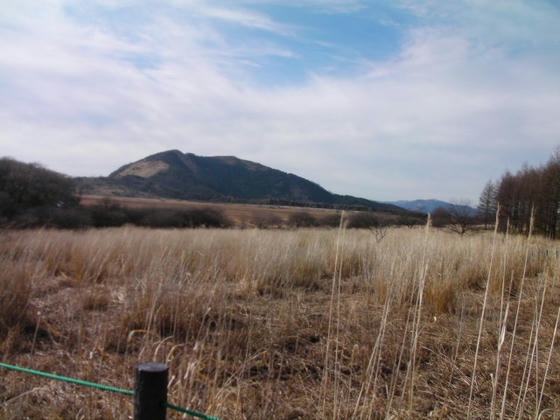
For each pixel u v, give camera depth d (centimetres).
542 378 319
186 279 502
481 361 349
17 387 288
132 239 891
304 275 696
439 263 583
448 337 397
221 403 245
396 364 343
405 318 440
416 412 273
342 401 275
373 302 520
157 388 153
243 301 518
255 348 361
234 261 720
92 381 296
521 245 752
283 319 434
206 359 317
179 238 983
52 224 2114
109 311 456
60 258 750
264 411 246
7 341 345
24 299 418
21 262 517
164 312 406
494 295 552
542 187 2775
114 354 349
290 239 933
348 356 352
